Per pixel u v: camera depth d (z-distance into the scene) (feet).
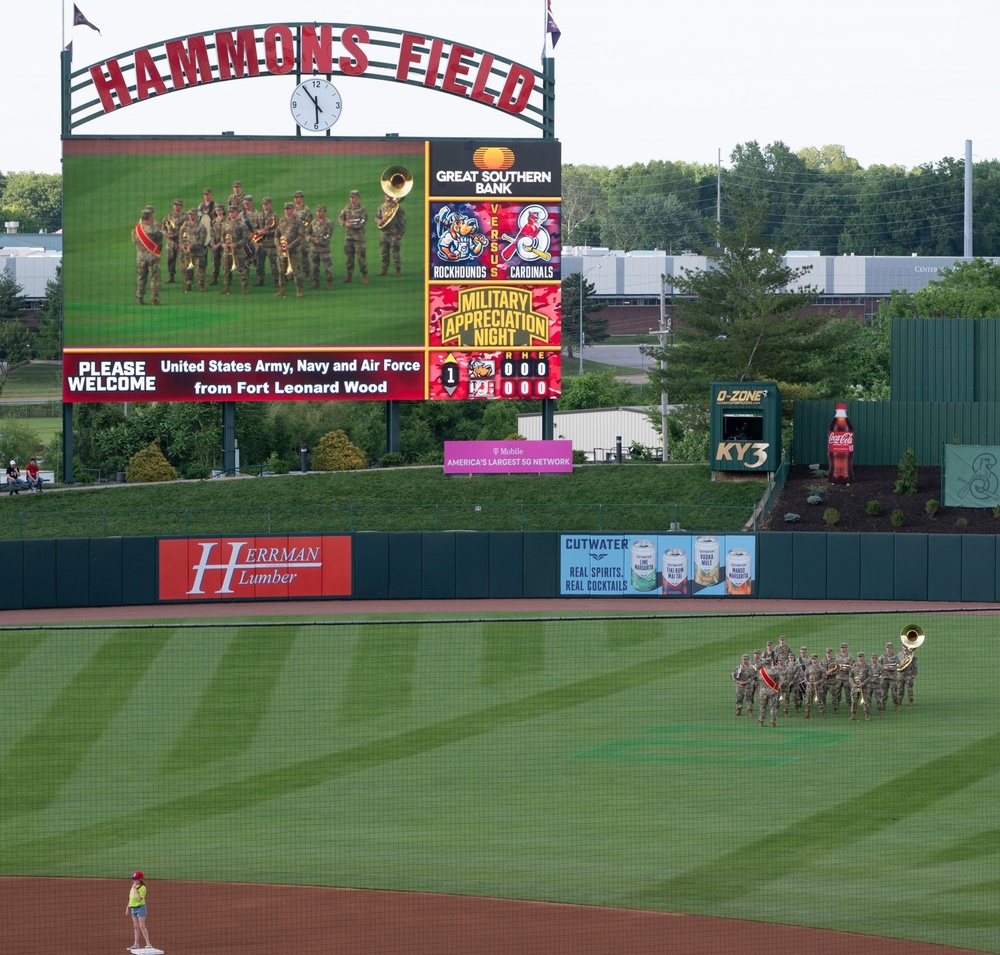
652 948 300.40
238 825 374.84
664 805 388.57
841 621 650.02
